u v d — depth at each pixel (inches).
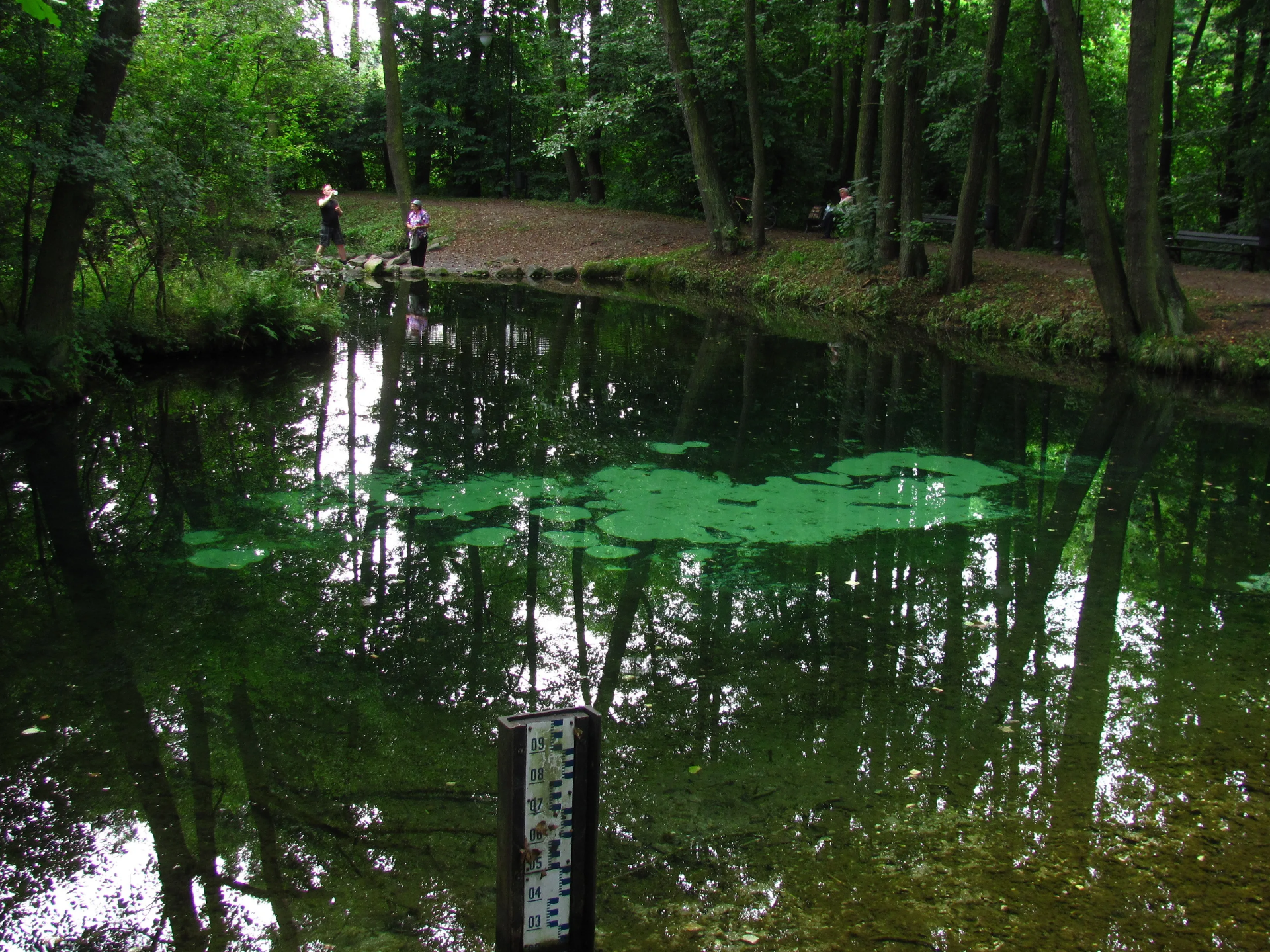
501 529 265.7
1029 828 127.3
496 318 673.6
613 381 476.7
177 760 146.1
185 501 279.9
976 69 630.5
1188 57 890.7
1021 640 195.3
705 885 114.9
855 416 411.2
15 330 359.3
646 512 282.0
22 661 180.2
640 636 198.5
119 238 442.0
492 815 131.9
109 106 353.7
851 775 142.3
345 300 734.5
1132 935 105.4
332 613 207.5
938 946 103.6
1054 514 283.7
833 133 1034.1
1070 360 544.1
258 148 493.7
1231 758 145.9
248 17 814.5
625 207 1155.9
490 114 1325.0
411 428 374.0
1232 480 320.8
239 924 108.3
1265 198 708.7
